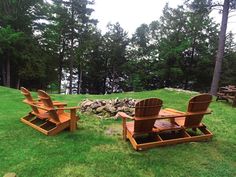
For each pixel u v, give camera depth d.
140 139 5.28
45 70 27.33
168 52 28.42
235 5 13.93
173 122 5.56
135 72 35.50
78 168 4.00
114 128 6.22
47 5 27.61
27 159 4.29
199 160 4.40
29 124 6.27
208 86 32.19
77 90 38.41
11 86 26.44
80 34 31.03
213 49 30.33
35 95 12.32
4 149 4.70
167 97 12.04
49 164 4.11
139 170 3.99
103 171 3.93
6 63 24.77
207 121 7.25
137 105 4.60
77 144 5.00
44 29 26.95
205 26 29.19
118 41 38.28
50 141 5.15
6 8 25.00
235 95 9.66
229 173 3.97
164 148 4.88
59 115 6.25
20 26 25.52
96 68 38.94
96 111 7.61
